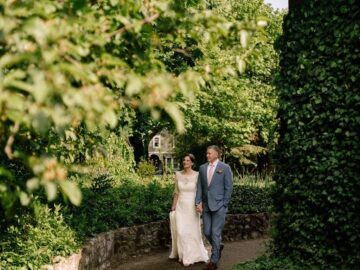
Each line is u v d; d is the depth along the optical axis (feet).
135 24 8.63
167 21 9.72
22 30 6.91
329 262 17.74
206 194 25.12
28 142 9.89
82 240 22.67
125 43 9.98
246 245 33.63
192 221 26.94
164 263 27.25
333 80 17.58
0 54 7.56
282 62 19.66
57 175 7.22
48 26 7.18
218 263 27.07
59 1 8.73
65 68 6.56
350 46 17.11
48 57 6.51
